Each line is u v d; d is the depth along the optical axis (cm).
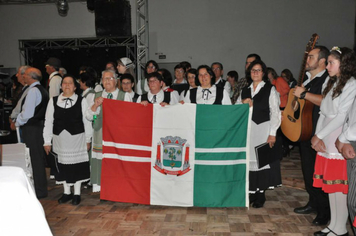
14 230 115
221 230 290
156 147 337
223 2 977
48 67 517
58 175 361
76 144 353
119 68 457
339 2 936
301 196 387
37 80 376
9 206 115
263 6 965
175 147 333
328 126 242
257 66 323
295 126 296
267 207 349
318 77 294
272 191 408
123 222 309
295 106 300
